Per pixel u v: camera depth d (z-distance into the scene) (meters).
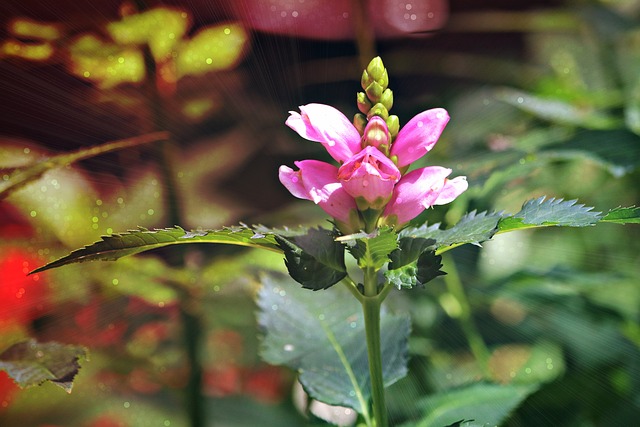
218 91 0.82
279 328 0.59
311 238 0.49
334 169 0.50
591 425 0.71
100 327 0.74
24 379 0.52
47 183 0.73
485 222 0.50
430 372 0.74
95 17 0.70
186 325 0.73
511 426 0.69
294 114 0.50
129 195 0.75
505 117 0.88
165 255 0.74
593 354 0.77
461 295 0.79
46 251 0.73
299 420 0.75
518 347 0.83
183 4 0.72
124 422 0.76
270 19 0.89
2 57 0.69
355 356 0.58
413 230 0.51
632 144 0.74
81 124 0.73
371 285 0.51
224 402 0.77
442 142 0.81
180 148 0.82
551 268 0.80
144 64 0.73
